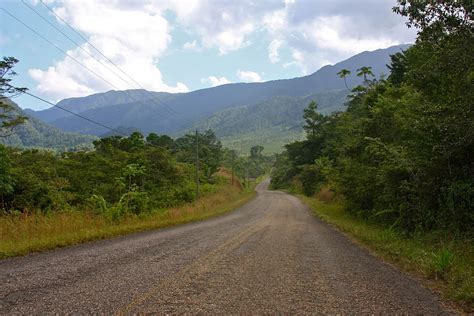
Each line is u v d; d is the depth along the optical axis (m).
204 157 75.31
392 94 20.19
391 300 6.07
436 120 11.35
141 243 12.00
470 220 11.03
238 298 5.95
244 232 15.95
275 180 105.19
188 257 9.46
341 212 28.05
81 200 26.12
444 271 7.75
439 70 10.06
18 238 11.11
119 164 32.91
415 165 13.69
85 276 7.11
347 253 11.05
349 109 39.94
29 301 5.46
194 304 5.57
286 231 16.92
